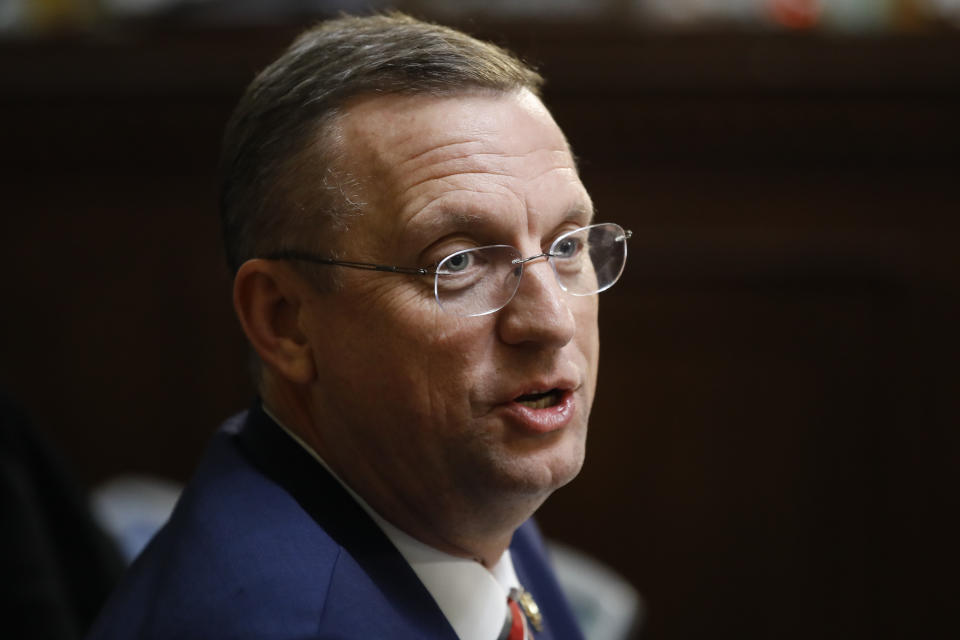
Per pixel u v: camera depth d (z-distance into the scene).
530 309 1.52
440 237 1.49
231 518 1.55
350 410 1.58
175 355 4.63
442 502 1.59
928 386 4.50
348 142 1.52
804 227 4.43
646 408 4.64
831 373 4.55
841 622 4.64
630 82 4.23
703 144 4.36
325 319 1.56
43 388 4.65
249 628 1.37
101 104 4.34
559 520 4.73
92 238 4.55
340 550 1.53
